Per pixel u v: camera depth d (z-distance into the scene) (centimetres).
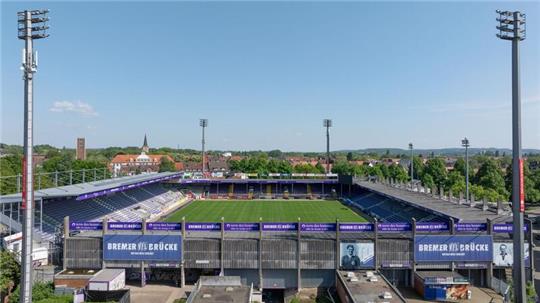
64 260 4881
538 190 12281
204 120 16388
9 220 5334
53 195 5747
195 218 9406
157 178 11206
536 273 5544
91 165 14125
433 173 14962
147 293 4622
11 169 11250
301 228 4981
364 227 4922
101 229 4953
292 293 4931
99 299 4116
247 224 4956
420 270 4900
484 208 6450
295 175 14750
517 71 4019
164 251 4906
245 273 4953
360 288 4122
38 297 4200
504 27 4009
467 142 8888
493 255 4884
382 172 16062
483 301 4359
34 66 3575
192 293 3853
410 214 8162
